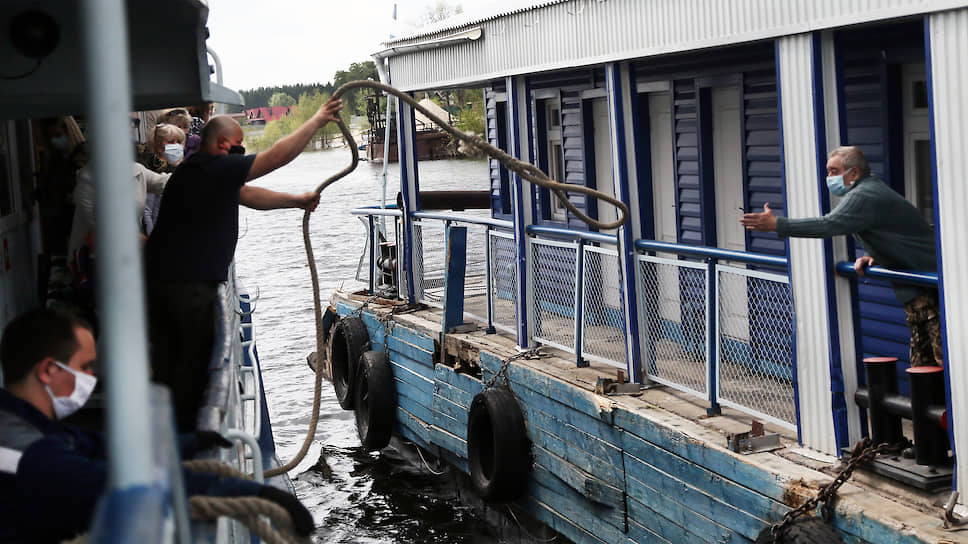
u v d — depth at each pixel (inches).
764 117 333.4
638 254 319.9
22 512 86.6
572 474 328.2
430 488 447.2
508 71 374.9
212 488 96.3
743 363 291.3
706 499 263.9
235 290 343.9
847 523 215.3
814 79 233.8
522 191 378.9
